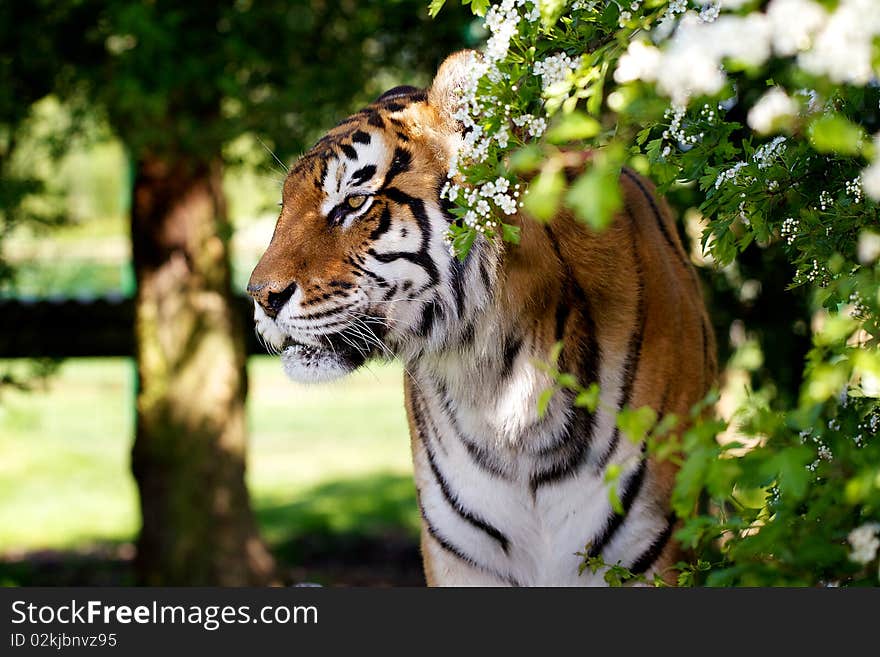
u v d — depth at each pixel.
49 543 17.81
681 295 6.09
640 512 5.55
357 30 11.99
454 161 4.64
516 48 4.35
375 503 19.98
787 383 9.06
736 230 5.89
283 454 25.38
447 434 5.80
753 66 3.29
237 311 13.98
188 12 11.77
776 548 3.62
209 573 13.50
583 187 2.80
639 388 5.60
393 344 5.57
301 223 5.45
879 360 3.21
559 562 5.69
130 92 11.19
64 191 13.88
